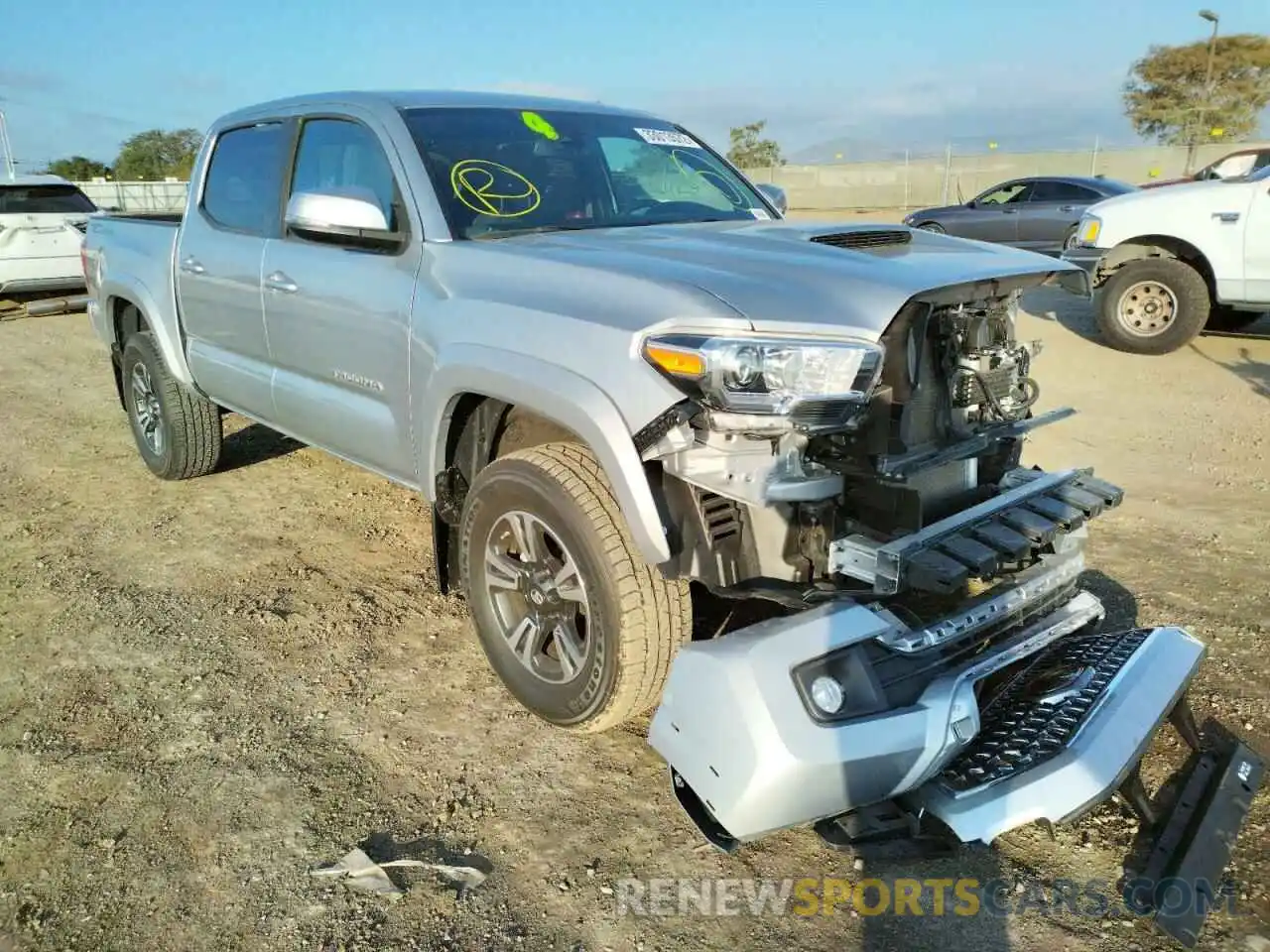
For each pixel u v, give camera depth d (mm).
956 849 2406
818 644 2262
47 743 3037
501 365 2736
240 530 4770
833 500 2459
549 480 2701
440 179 3350
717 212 3879
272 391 4176
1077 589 2975
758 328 2281
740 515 2516
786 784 2170
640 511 2422
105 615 3865
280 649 3609
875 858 2365
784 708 2191
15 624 3803
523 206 3434
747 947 2260
